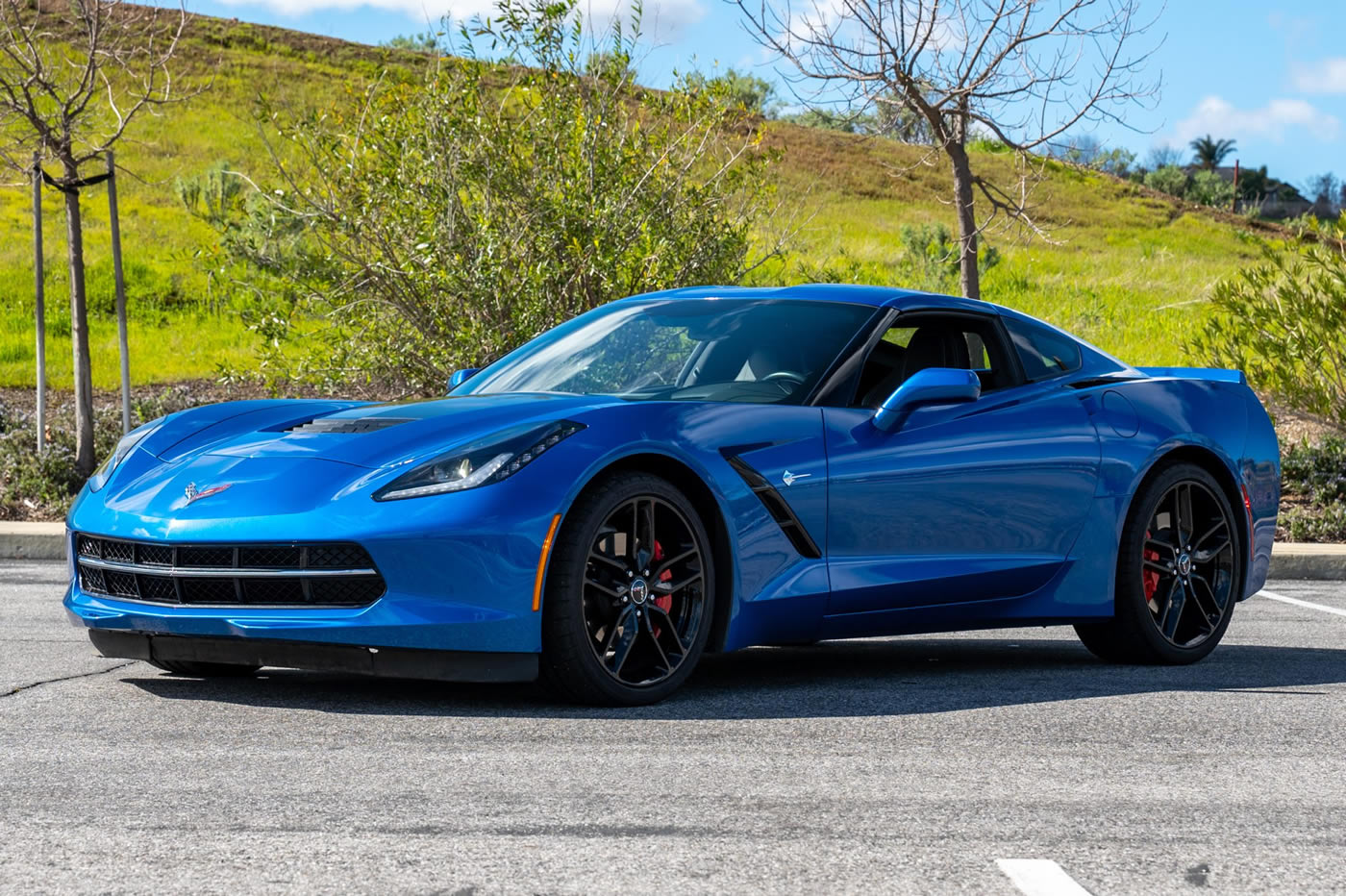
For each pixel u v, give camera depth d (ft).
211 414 14.80
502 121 33.94
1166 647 16.79
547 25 33.40
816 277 37.76
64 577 24.90
